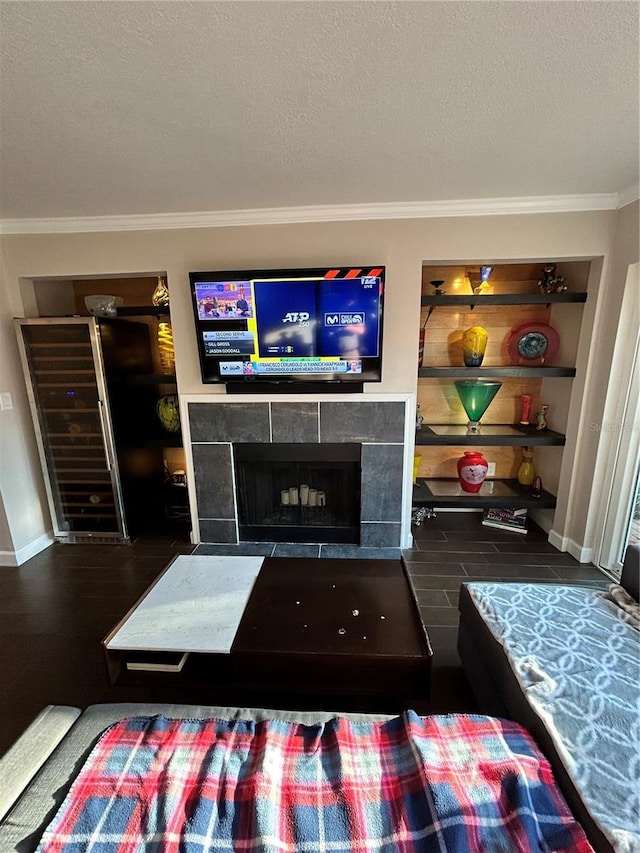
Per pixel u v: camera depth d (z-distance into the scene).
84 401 2.74
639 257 2.13
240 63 1.17
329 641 1.40
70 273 2.58
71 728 1.09
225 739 1.03
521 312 2.98
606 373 2.39
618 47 1.12
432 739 1.02
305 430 2.68
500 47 1.12
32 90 1.27
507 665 1.25
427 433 2.90
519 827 0.80
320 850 0.78
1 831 0.83
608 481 2.46
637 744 0.96
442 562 2.62
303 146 1.67
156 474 3.27
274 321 2.43
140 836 0.80
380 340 2.43
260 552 2.79
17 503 2.68
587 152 1.75
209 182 2.01
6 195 2.11
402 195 2.23
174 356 2.70
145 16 1.00
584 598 1.54
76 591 2.38
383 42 1.10
